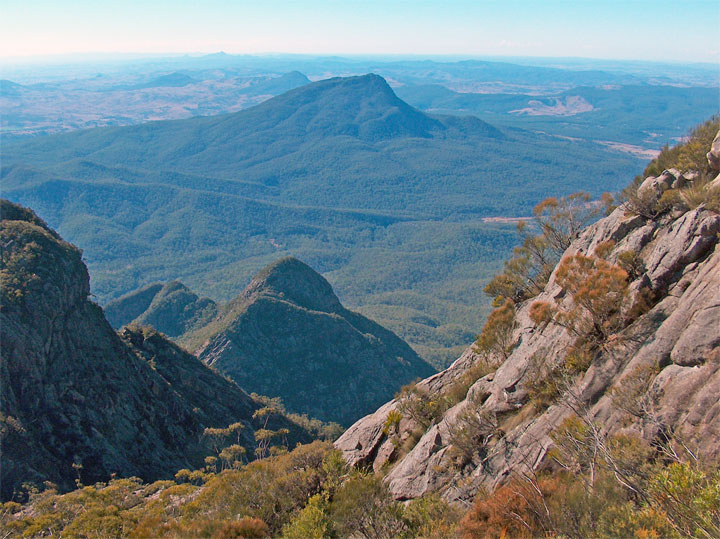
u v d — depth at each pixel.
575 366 14.74
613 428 11.86
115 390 55.94
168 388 64.62
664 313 13.34
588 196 28.16
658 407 11.17
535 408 15.16
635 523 8.90
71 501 33.19
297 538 14.55
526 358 17.44
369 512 14.75
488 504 11.73
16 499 39.62
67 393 51.06
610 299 14.70
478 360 24.69
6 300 50.78
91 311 62.62
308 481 18.38
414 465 17.91
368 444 23.62
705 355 10.95
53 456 45.81
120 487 35.59
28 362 49.00
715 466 9.25
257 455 53.06
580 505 10.08
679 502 8.77
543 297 21.70
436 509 13.91
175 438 59.00
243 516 16.66
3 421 43.84
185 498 26.14
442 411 20.84
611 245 17.98
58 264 59.38
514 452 14.21
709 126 20.42
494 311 23.09
